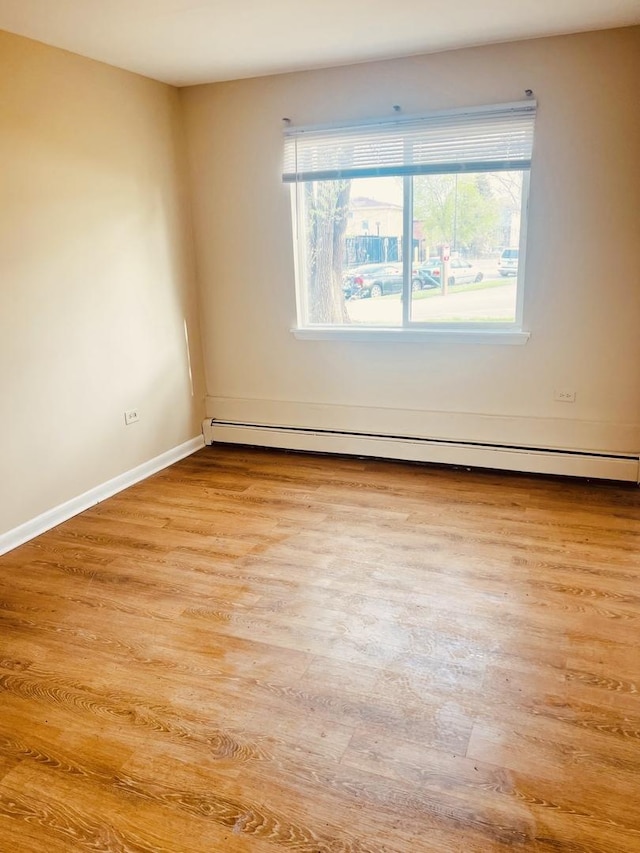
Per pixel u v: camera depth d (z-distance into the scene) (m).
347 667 2.21
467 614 2.51
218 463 4.40
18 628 2.50
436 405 4.12
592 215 3.51
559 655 2.24
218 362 4.70
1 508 3.14
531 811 1.63
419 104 3.68
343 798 1.69
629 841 1.54
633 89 3.28
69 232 3.42
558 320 3.72
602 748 1.83
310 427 4.51
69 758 1.85
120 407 3.91
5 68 2.98
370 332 4.13
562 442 3.87
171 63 3.61
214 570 2.91
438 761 1.80
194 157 4.31
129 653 2.33
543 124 3.47
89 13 2.78
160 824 1.63
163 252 4.19
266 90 3.99
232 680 2.17
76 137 3.41
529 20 3.07
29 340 3.23
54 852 1.56
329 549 3.08
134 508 3.65
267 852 1.54
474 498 3.63
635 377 3.64
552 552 2.97
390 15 2.94
